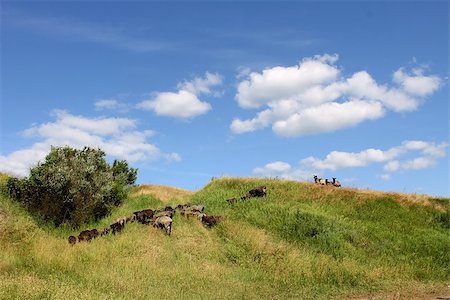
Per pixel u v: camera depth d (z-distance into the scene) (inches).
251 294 612.4
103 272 613.9
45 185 872.3
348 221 1007.0
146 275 634.8
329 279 726.5
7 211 788.6
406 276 771.4
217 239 856.3
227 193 1195.9
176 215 911.7
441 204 1100.5
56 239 740.0
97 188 959.6
